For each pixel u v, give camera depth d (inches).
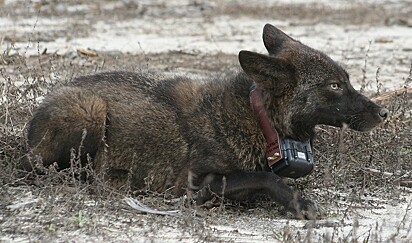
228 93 666.2
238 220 617.3
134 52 1359.5
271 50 682.8
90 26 1614.2
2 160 699.4
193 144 660.7
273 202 665.6
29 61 1147.9
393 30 1700.3
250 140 651.5
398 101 833.5
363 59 1366.9
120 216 599.2
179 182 663.8
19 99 808.3
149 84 703.1
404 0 2186.3
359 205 663.8
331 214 638.5
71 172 639.8
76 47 1359.5
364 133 756.6
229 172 650.2
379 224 611.8
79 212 587.5
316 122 662.5
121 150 684.7
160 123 676.1
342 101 658.2
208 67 1236.5
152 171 677.9
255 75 639.1
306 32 1643.7
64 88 701.3
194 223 583.5
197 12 1903.3
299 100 652.7
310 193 687.1
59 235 554.3
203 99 672.4
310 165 658.8
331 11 1940.2
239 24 1744.6
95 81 710.5
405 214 621.6
